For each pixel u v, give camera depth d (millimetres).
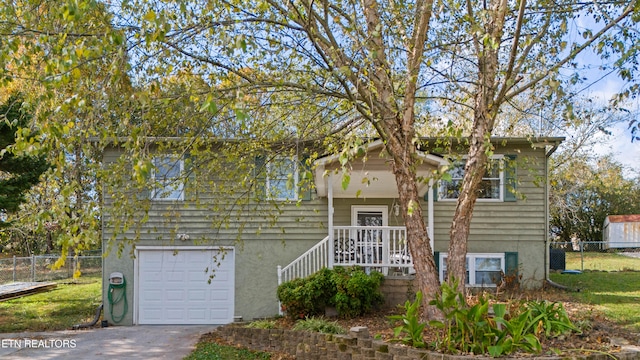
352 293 11836
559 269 19547
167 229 14664
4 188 13203
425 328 8523
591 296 12844
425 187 13367
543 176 14102
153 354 10391
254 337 10922
